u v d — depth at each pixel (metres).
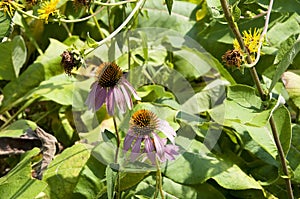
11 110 1.09
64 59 0.77
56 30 1.12
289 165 0.87
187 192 0.85
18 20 1.07
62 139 1.00
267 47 0.97
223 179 0.85
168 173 0.86
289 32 0.98
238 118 0.79
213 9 0.81
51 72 1.04
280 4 0.94
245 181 0.85
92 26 1.11
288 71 0.97
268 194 0.88
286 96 0.95
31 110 1.08
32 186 0.81
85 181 0.85
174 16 1.07
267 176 0.90
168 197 0.85
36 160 0.93
